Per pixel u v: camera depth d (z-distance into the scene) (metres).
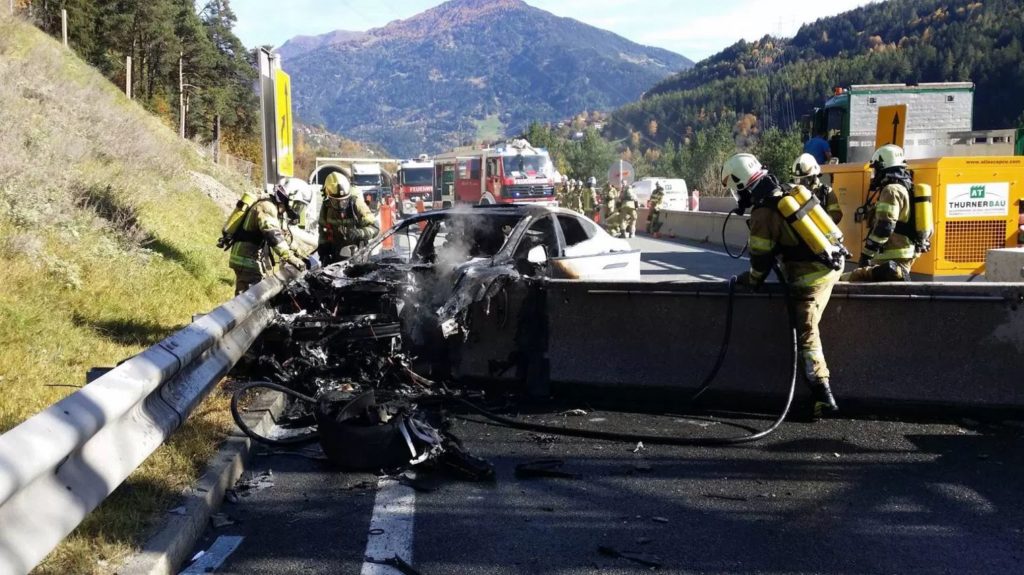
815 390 5.62
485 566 3.64
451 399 6.37
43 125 12.78
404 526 4.10
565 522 4.12
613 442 5.44
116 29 51.38
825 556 3.67
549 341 6.55
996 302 5.59
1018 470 4.70
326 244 8.87
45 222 8.84
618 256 8.85
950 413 5.68
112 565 3.31
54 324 6.65
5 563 2.42
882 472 4.73
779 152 52.47
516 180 30.64
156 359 3.82
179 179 17.41
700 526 4.04
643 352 6.35
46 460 2.62
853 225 11.39
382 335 6.54
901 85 14.59
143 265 9.76
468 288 6.37
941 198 10.00
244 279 7.86
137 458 3.39
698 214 24.69
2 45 17.16
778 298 6.02
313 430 5.68
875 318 5.82
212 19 79.06
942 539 3.82
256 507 4.38
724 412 6.07
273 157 10.23
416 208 35.00
